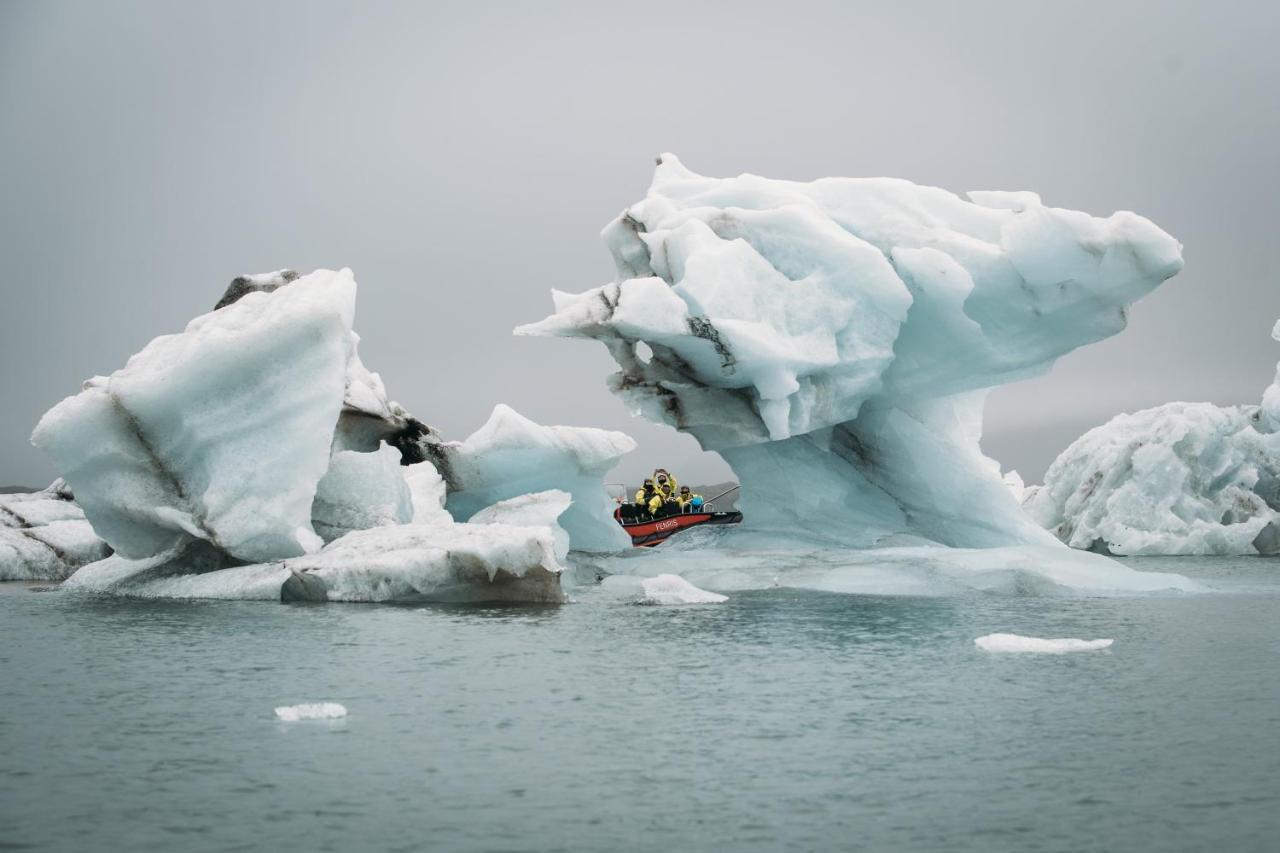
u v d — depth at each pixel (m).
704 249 19.95
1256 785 7.57
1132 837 6.68
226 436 18.44
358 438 24.19
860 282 20.28
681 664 11.82
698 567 20.48
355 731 9.02
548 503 21.64
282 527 18.50
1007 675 11.12
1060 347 21.22
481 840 6.66
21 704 10.02
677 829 6.81
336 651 12.70
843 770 7.93
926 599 17.67
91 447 18.59
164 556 20.64
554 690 10.52
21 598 18.77
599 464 24.86
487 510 21.67
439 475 24.41
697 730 9.01
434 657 12.30
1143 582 18.88
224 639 13.62
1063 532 34.62
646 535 27.62
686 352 20.27
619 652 12.57
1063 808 7.15
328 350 18.52
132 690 10.60
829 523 22.69
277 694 10.41
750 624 14.77
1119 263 19.80
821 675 11.18
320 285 18.95
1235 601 17.30
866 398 21.72
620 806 7.21
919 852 6.47
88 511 19.19
